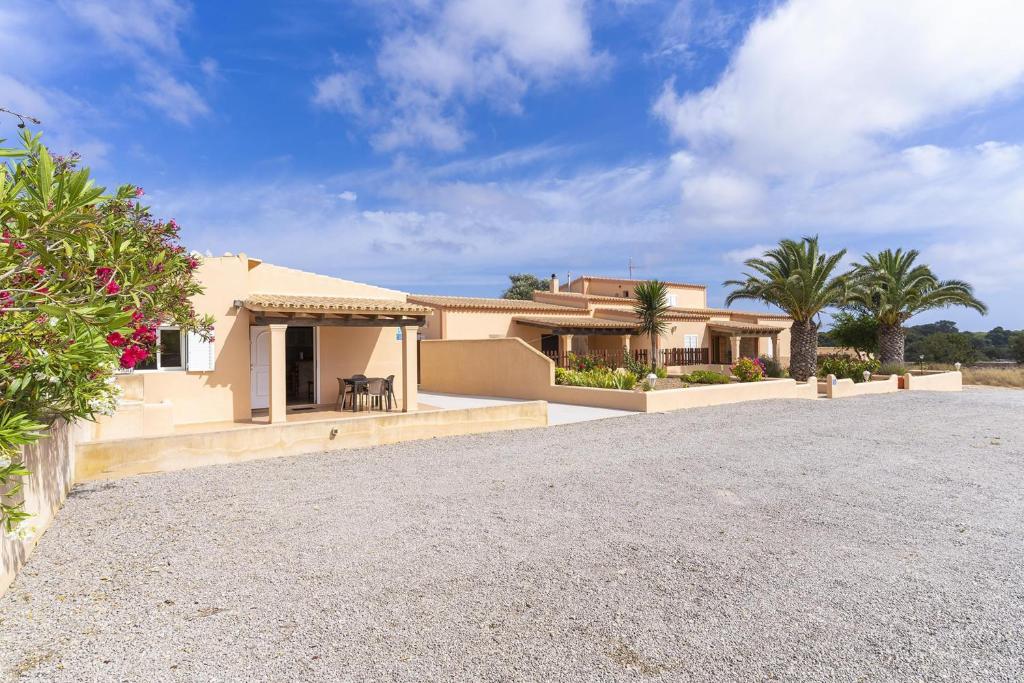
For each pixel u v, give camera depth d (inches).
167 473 296.8
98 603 148.3
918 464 345.1
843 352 1466.5
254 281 561.6
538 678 116.9
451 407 625.3
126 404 366.6
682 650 128.5
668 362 1163.9
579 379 716.0
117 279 170.1
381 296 649.0
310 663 121.3
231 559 179.3
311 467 315.9
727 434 450.9
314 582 163.0
